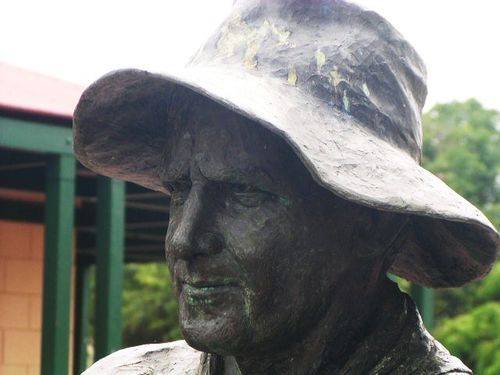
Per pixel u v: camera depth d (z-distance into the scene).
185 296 2.08
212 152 2.08
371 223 2.18
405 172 2.02
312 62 2.12
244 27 2.20
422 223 2.30
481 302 15.99
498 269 15.94
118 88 2.23
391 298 2.25
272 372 2.19
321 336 2.15
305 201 2.08
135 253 11.91
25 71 8.09
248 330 2.06
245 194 2.07
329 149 1.97
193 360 2.54
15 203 9.17
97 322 7.15
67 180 6.91
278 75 2.10
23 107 6.68
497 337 14.16
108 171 2.52
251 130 2.07
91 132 2.36
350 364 2.17
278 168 2.06
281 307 2.07
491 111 20.44
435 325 16.03
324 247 2.11
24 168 8.66
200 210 2.06
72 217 6.90
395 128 2.17
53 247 6.84
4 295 9.10
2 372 9.04
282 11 2.20
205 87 1.90
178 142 2.17
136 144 2.41
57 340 6.76
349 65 2.14
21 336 9.18
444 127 19.89
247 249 2.04
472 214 2.00
